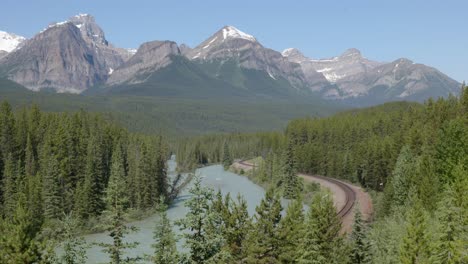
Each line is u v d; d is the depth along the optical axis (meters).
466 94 124.38
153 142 149.75
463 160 73.12
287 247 39.62
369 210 90.81
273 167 143.12
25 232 38.03
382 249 51.44
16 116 147.25
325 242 43.22
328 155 161.62
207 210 26.05
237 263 37.25
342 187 123.00
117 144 129.00
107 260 62.38
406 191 77.75
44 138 120.38
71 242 28.84
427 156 81.56
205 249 25.61
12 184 94.31
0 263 36.69
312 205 46.41
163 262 24.92
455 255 41.75
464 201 45.03
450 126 86.62
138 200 105.50
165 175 128.12
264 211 43.69
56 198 93.44
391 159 111.06
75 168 107.19
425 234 45.06
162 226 25.62
